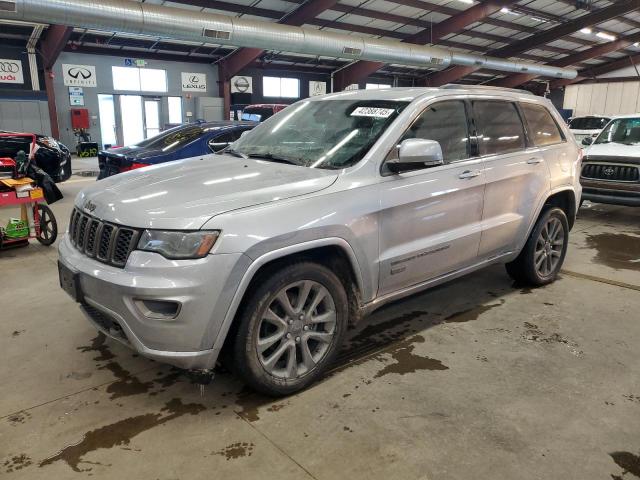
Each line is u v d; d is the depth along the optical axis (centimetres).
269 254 229
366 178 272
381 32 2045
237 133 665
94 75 1850
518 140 376
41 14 1056
